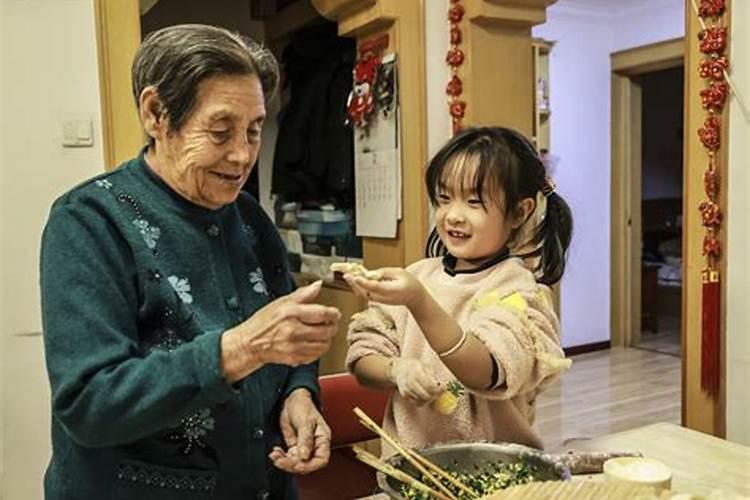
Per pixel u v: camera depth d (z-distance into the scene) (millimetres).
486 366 984
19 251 2129
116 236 847
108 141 2184
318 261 3361
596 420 3521
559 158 4805
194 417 850
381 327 1173
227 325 900
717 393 1823
